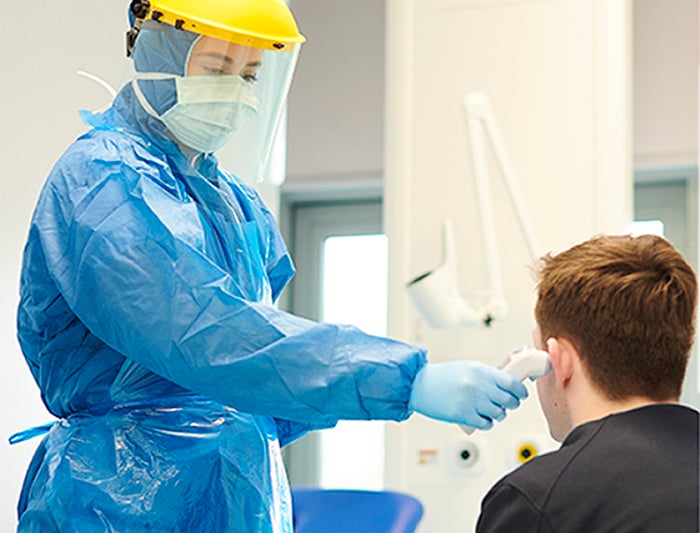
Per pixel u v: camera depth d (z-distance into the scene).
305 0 3.87
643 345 1.26
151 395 1.44
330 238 4.09
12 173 2.34
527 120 2.88
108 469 1.38
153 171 1.38
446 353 2.88
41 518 1.39
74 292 1.32
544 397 1.36
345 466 3.96
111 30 2.52
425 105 2.94
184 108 1.45
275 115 1.59
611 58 2.84
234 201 1.57
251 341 1.27
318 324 1.29
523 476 1.20
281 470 1.59
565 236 2.83
